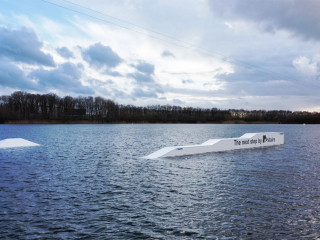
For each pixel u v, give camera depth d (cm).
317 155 3906
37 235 1230
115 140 6688
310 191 1931
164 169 2766
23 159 3491
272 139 5378
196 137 8250
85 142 6069
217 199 1742
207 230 1281
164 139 7231
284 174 2522
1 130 11756
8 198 1781
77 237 1211
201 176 2434
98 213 1502
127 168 2841
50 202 1698
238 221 1386
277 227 1317
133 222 1375
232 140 4431
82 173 2597
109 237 1211
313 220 1405
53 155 3875
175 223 1361
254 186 2073
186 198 1770
